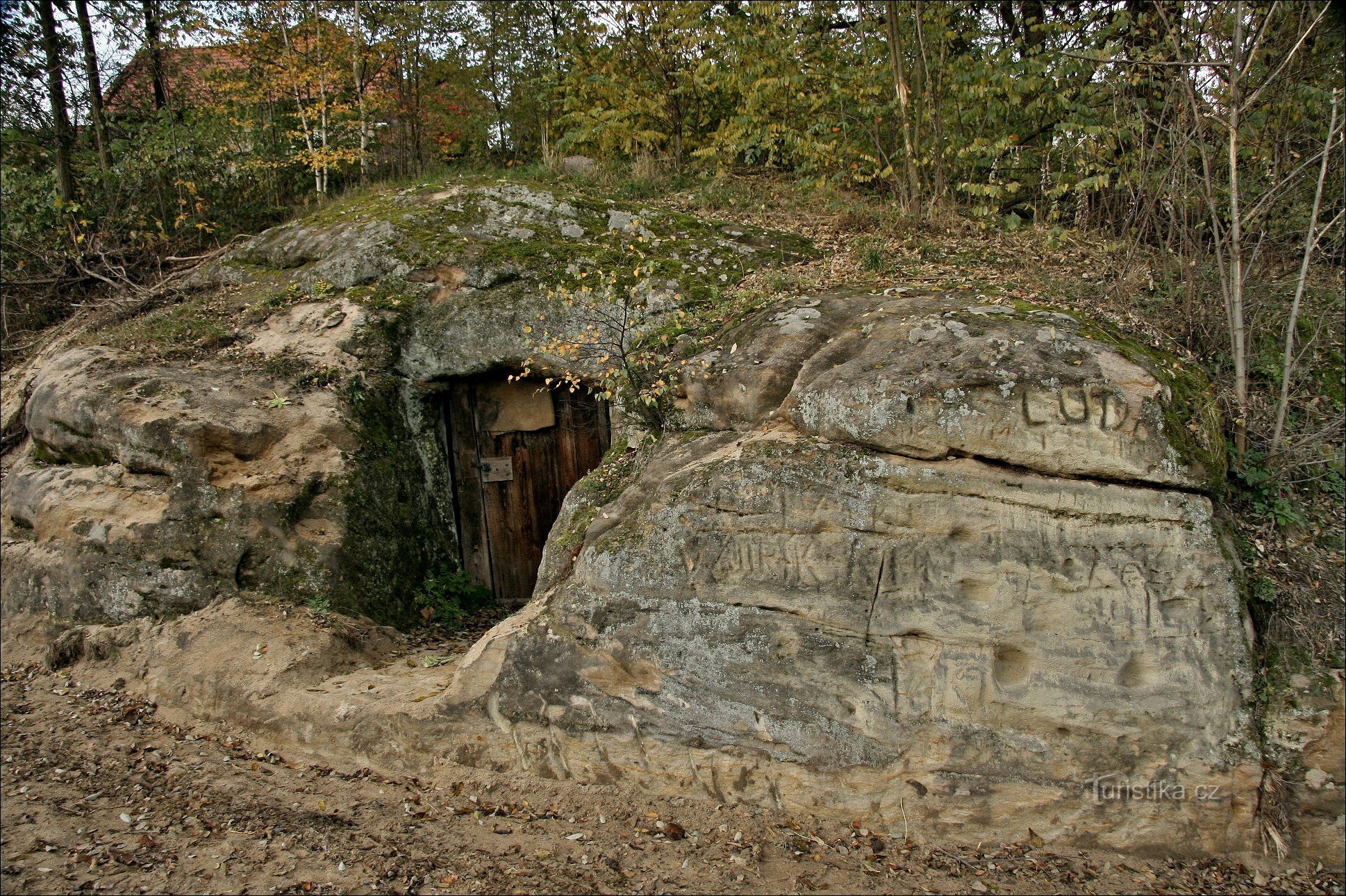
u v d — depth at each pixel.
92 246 9.65
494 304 6.65
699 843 4.34
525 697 4.76
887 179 8.56
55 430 6.22
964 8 9.14
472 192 7.81
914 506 4.30
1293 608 4.27
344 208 8.34
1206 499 4.20
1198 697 4.09
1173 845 4.12
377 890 4.01
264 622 5.46
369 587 5.93
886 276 6.04
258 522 5.71
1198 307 5.34
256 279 7.74
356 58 10.73
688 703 4.56
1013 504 4.23
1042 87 8.00
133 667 5.55
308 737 4.97
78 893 3.92
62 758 4.93
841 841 4.32
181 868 4.11
